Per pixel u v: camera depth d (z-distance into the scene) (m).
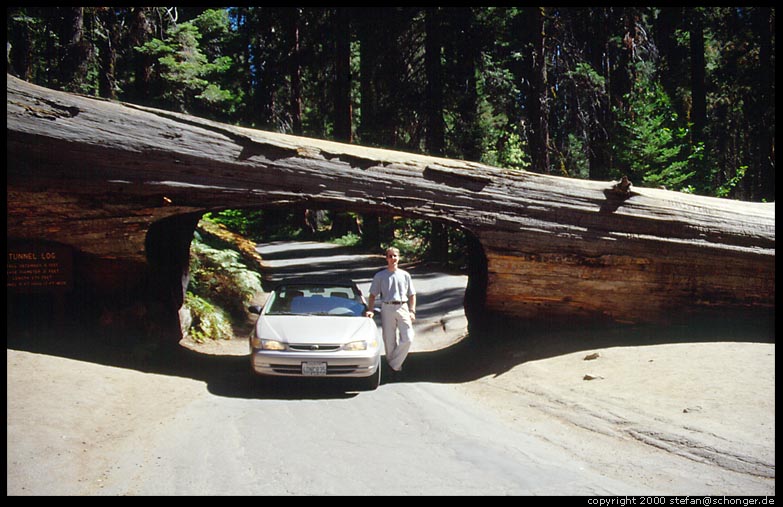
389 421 6.55
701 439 5.45
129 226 9.54
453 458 5.16
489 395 8.00
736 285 10.37
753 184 37.94
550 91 25.34
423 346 12.80
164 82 18.95
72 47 15.95
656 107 22.03
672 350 8.98
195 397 7.64
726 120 37.19
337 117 31.45
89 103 9.54
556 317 10.52
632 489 4.38
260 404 7.36
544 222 10.27
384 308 9.26
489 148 25.20
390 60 28.12
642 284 10.35
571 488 4.39
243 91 35.03
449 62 27.36
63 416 6.07
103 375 7.94
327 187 9.87
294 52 34.50
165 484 4.49
